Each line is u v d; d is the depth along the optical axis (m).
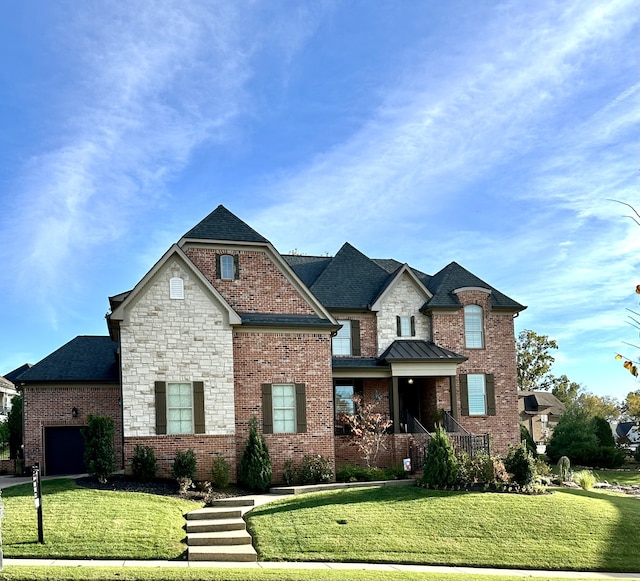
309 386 25.42
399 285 32.41
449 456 21.64
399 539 16.75
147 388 23.17
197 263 25.89
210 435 23.56
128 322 23.34
